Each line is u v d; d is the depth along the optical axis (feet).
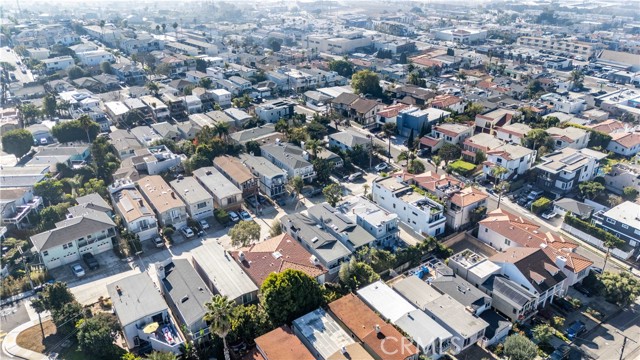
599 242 309.22
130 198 331.98
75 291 265.34
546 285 248.32
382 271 278.26
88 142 460.55
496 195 374.43
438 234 321.52
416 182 361.10
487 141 431.43
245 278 252.21
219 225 334.03
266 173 370.32
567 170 365.40
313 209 324.19
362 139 445.78
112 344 215.10
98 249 300.81
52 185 348.18
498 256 272.51
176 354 213.46
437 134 460.96
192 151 426.51
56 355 218.79
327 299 242.78
